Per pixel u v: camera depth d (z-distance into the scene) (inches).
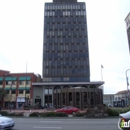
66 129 514.3
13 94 2596.0
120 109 1096.8
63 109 1302.9
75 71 3061.0
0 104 2514.8
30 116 1045.8
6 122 494.0
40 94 2689.5
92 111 1010.7
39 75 3134.8
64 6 3486.7
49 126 584.7
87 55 3142.2
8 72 2800.2
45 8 3474.4
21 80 2640.3
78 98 2150.6
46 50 3179.1
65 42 3221.0
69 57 3132.4
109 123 668.7
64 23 3358.8
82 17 3398.1
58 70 3065.9
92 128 532.4
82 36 3257.9
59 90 2294.5
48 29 3314.5
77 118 951.0
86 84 2743.6
